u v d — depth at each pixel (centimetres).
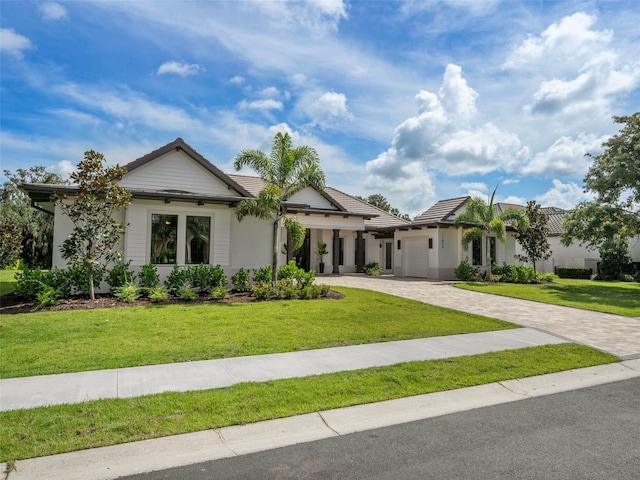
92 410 473
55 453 379
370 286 1919
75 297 1255
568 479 349
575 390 610
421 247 2605
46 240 3616
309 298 1392
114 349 733
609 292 1862
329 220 2564
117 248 1422
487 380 628
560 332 1008
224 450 400
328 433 445
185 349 746
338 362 696
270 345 791
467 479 347
